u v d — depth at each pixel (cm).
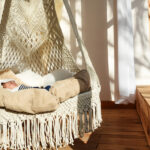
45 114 161
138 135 212
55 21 241
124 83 287
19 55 254
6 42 241
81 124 183
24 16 242
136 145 190
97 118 194
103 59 313
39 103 156
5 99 156
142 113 232
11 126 158
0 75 239
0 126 159
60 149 185
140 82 309
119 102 296
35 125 160
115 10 304
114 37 308
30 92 162
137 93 282
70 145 193
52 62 257
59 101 167
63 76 240
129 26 288
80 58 321
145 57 306
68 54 242
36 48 256
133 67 292
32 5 241
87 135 215
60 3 319
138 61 308
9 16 233
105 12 310
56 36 246
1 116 159
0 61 241
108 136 211
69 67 247
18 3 235
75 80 186
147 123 195
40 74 266
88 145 192
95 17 313
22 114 159
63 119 171
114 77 310
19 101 156
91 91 191
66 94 169
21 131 158
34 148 177
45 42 252
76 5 317
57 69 251
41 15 243
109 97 314
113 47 309
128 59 288
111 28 308
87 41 316
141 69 308
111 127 235
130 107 307
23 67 263
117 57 298
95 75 194
